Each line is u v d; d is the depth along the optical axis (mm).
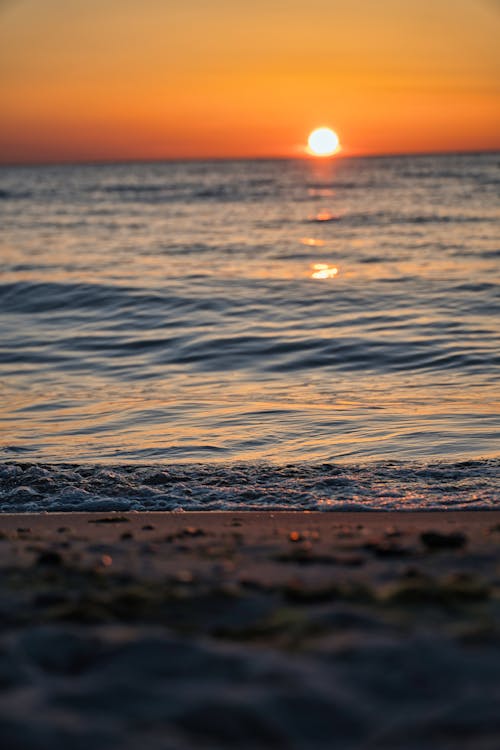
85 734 2330
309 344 15125
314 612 3482
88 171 197375
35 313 19016
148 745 2277
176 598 3748
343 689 2650
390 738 2359
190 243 34594
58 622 3471
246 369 13648
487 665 2816
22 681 2768
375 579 4176
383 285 21266
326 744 2346
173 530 6027
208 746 2314
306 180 113625
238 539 5469
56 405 11539
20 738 2297
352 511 7008
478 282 21125
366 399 11367
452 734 2371
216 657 2916
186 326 17109
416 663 2834
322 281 22172
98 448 9336
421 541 5109
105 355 14945
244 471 8273
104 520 6590
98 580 4215
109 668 2869
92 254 30875
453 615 3424
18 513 7168
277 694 2602
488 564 4473
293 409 10891
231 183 107625
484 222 41000
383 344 14930
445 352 14188
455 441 9180
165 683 2725
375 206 57094
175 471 8328
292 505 7234
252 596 3785
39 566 4523
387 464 8383
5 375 13617
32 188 104500
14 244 35531
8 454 9172
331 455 8812
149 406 11312
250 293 20422
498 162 159500
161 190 91625
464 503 7094
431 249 29641
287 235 37594
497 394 11414
